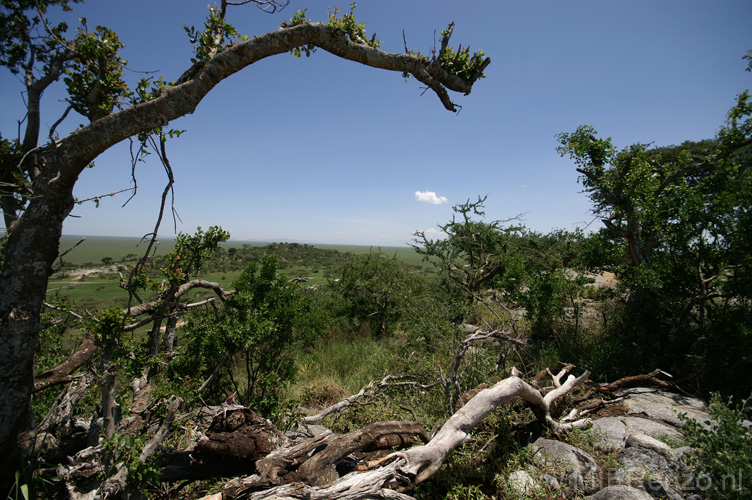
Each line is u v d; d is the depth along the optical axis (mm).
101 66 2660
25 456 2725
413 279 11195
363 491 2438
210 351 4500
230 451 2748
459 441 3156
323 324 6086
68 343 5469
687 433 3562
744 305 5684
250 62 2846
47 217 2574
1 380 2543
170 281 3178
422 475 2814
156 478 2428
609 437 3857
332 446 2719
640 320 6762
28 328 2586
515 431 4047
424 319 6941
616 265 7859
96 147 2533
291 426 4465
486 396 3537
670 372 6004
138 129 2543
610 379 5965
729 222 6180
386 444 3043
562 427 4023
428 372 5672
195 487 3195
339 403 5031
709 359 5328
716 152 6770
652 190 6781
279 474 2561
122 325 2678
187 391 3381
